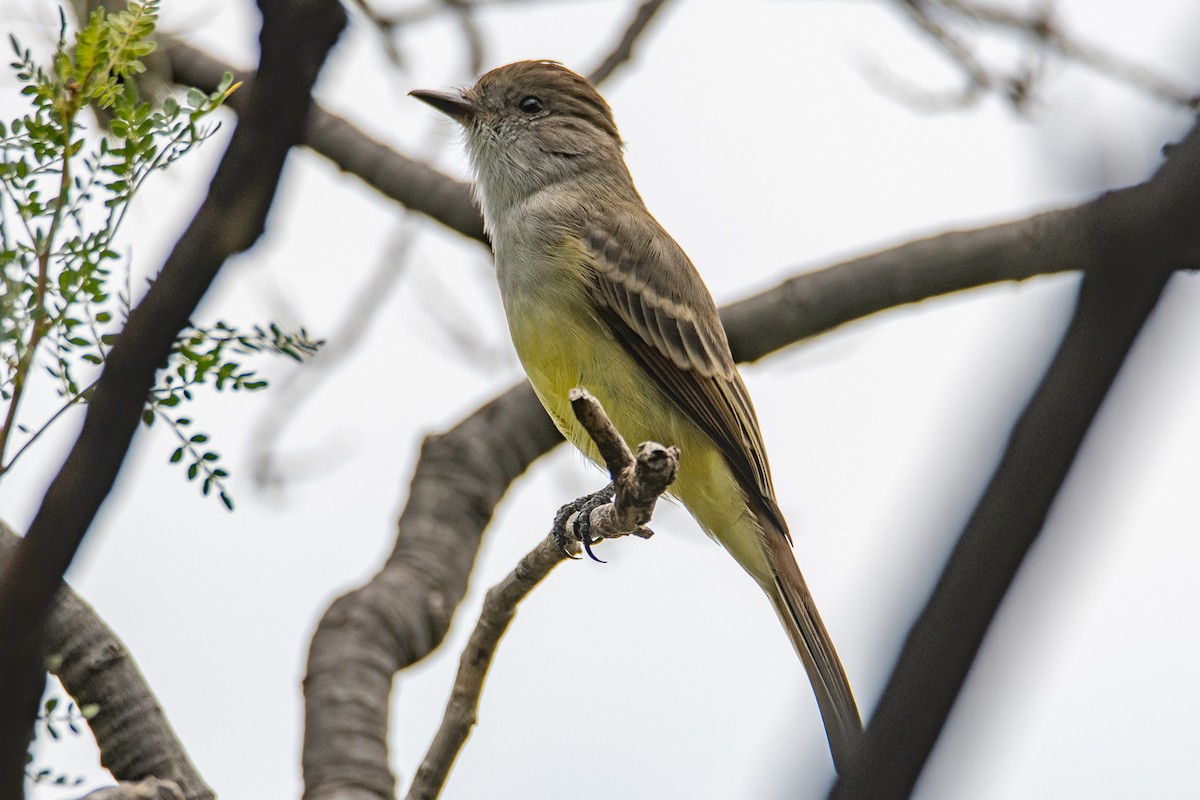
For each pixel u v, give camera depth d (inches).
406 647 369.4
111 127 208.7
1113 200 146.0
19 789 187.9
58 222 202.2
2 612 175.2
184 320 174.6
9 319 200.8
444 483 419.2
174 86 474.3
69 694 269.7
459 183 490.0
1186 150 144.2
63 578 177.2
